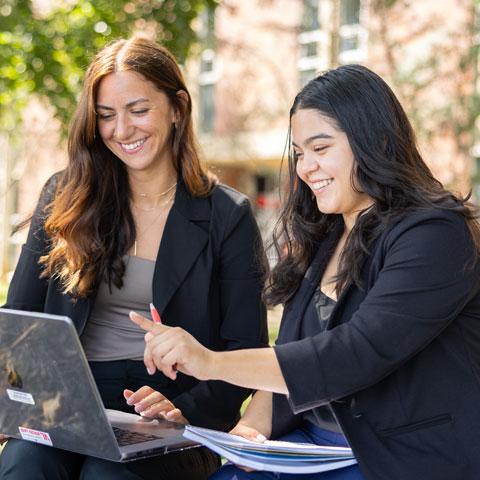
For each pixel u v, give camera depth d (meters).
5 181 18.81
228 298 3.10
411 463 2.25
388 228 2.36
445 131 9.58
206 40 11.30
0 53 8.41
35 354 2.25
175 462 2.66
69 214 3.06
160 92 3.07
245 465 2.26
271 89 12.95
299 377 2.23
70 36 8.26
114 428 2.56
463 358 2.33
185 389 3.03
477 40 9.63
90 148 3.11
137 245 3.14
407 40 9.72
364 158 2.40
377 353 2.23
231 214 3.14
